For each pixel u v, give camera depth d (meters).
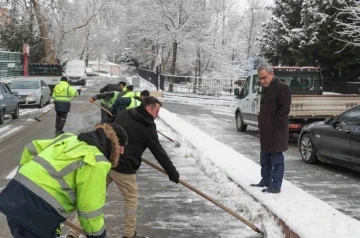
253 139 14.02
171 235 5.48
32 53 42.84
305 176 8.77
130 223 5.03
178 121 16.47
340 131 8.79
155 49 51.09
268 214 5.93
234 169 8.22
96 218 3.13
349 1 23.55
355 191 7.61
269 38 31.55
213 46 38.28
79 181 3.08
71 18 43.75
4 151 11.02
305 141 10.12
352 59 25.91
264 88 6.49
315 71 14.36
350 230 4.93
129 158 4.87
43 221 3.00
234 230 5.67
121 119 4.92
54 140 3.41
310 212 5.61
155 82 40.09
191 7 36.12
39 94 23.12
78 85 42.19
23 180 3.03
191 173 8.82
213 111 24.30
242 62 44.88
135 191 5.02
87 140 3.22
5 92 17.42
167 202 6.89
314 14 26.47
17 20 42.03
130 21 44.09
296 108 12.81
